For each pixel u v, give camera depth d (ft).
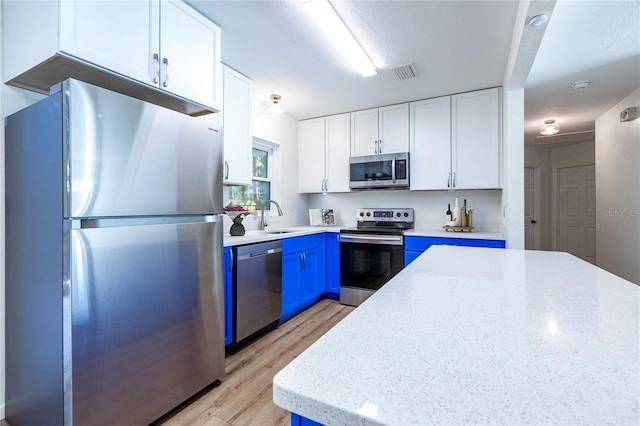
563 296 2.75
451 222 11.14
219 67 6.64
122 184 4.46
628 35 6.77
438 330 2.00
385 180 11.41
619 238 11.08
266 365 6.98
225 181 8.31
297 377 1.46
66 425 3.99
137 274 4.68
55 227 4.09
